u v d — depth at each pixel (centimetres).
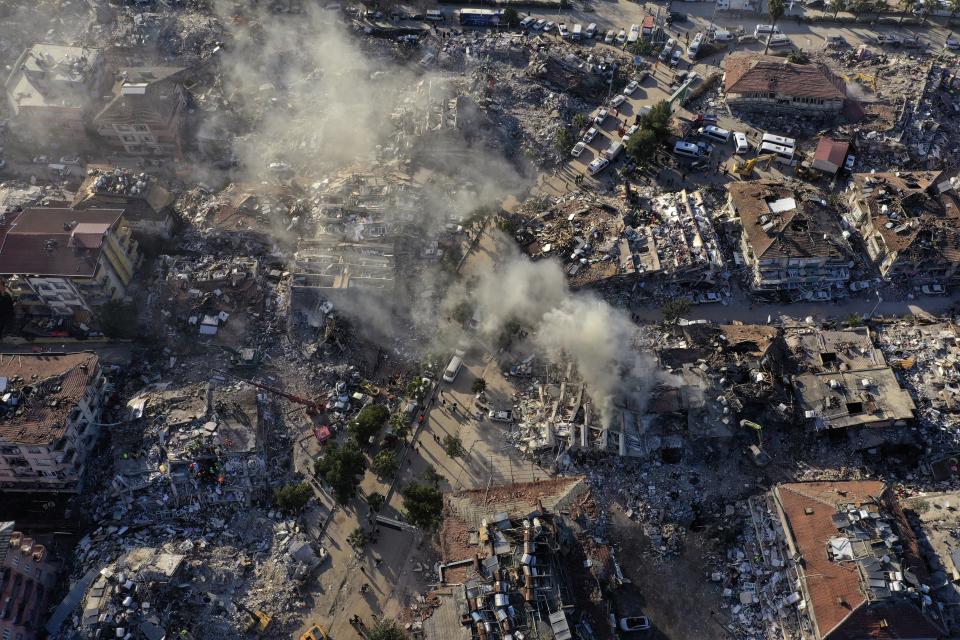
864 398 13775
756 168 18412
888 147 18212
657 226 16462
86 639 11300
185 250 16400
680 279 15950
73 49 19188
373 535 12912
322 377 14825
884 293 15975
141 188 16238
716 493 13325
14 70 19012
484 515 12119
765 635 11881
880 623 11169
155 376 14750
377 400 14600
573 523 12356
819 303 15875
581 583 11625
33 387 12950
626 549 12769
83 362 13525
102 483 13325
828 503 12200
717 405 13788
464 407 14450
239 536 12912
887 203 16475
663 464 13588
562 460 13612
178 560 12106
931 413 13875
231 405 13925
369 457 13825
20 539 11656
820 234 15900
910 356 14700
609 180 18275
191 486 13175
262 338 15275
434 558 12644
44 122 18225
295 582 12344
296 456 13862
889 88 19838
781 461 13625
